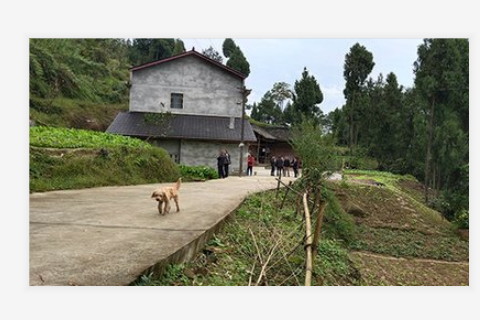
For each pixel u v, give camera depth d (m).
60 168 11.19
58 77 35.28
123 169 13.92
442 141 25.31
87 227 5.83
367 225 18.19
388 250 14.55
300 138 14.16
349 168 37.38
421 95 27.09
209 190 12.82
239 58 54.38
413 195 28.17
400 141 40.28
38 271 3.91
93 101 39.12
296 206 12.76
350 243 14.20
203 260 5.51
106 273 3.95
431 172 32.34
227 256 6.04
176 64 28.91
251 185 15.79
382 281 10.54
